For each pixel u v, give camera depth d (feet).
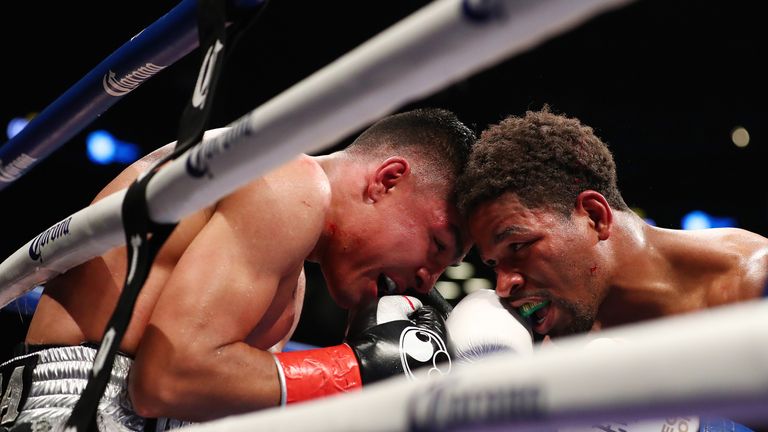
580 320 6.70
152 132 18.67
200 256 5.26
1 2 16.97
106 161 18.28
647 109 19.95
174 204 3.77
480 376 2.16
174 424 5.58
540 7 2.32
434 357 5.84
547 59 18.48
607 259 6.81
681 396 1.74
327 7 17.62
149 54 5.15
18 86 18.26
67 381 5.42
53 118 6.08
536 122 6.95
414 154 6.86
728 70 18.86
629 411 1.84
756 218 20.61
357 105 2.90
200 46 4.31
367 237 6.70
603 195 6.91
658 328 1.89
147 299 5.59
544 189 6.61
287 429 2.61
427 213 6.75
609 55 18.49
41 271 5.07
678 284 6.97
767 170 20.24
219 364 5.07
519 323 6.41
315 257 6.93
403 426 2.25
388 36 2.76
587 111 19.86
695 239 7.11
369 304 6.31
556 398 1.96
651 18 17.53
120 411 5.36
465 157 7.04
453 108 18.95
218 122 18.47
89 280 5.80
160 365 5.01
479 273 19.33
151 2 17.16
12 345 9.61
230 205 5.44
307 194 5.61
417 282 6.87
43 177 17.76
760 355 1.63
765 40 17.87
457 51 2.57
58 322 5.77
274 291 5.45
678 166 20.80
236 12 4.18
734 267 6.83
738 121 20.03
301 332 17.83
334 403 2.51
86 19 17.52
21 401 5.44
